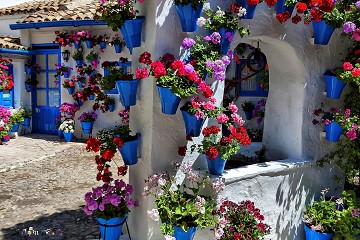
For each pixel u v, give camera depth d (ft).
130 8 12.26
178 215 11.54
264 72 27.40
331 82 15.99
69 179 23.49
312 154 16.71
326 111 16.99
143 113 12.86
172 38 12.31
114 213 12.63
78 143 34.58
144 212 13.10
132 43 12.36
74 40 35.09
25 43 37.86
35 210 18.15
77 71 36.32
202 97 12.57
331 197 16.39
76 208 18.47
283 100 17.37
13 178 23.52
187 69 11.18
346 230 14.52
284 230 15.51
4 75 35.06
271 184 14.75
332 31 15.35
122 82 12.34
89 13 33.94
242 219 12.73
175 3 11.78
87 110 36.32
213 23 12.39
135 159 12.89
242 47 28.12
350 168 16.70
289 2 14.05
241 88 30.12
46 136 37.81
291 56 15.94
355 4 15.01
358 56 16.62
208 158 12.55
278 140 17.76
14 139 35.96
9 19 41.09
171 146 12.83
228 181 13.01
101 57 35.53
